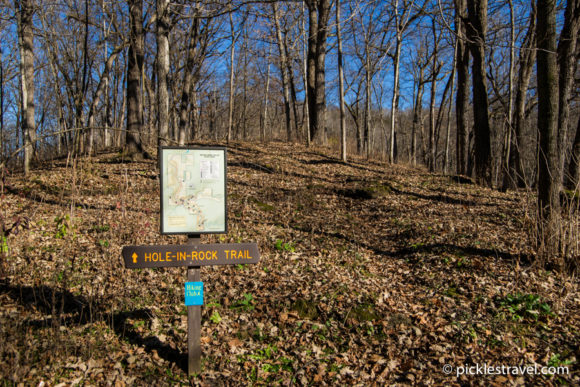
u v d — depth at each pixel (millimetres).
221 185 3846
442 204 10422
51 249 6273
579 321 4691
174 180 3748
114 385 3623
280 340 4586
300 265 6551
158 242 7020
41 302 4777
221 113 36812
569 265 5906
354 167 15438
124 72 21906
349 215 9625
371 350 4414
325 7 18797
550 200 6422
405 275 6379
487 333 4559
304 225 8719
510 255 6543
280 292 5586
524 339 4445
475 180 13320
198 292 3805
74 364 3785
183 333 4562
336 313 5051
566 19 8609
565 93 8430
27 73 11000
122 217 7699
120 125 23625
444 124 44094
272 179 12664
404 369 4051
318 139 20203
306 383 3879
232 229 7988
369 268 6664
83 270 5746
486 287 5578
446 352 4281
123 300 5074
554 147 6465
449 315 4988
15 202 8430
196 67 21500
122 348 4188
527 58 12422
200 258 3736
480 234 7645
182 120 16234
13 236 6473
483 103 12961
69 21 17078
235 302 5312
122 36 14039
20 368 3469
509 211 9336
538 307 4965
